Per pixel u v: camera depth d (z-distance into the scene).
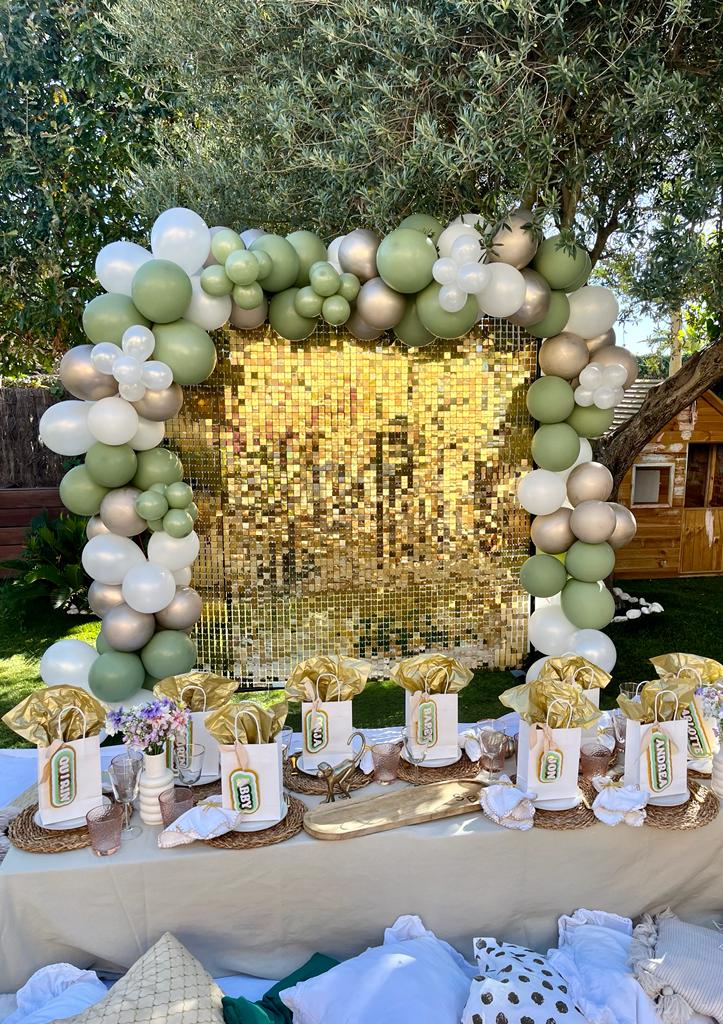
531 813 1.83
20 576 6.62
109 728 1.82
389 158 3.15
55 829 1.78
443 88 2.83
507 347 4.52
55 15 5.17
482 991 1.52
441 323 2.82
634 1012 1.57
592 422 3.10
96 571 2.83
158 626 2.93
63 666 2.82
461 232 2.74
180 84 4.33
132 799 1.79
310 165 3.35
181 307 2.68
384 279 2.81
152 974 1.52
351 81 3.04
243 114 3.93
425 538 4.71
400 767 2.10
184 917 1.75
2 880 1.64
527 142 2.59
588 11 2.62
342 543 4.68
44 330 5.79
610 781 1.94
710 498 7.04
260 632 4.58
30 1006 1.60
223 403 4.49
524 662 4.68
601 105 2.67
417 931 1.78
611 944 1.79
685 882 1.96
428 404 4.64
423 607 4.70
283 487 4.60
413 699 2.12
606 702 4.04
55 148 5.24
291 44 3.60
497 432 4.63
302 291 2.90
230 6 3.58
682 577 6.96
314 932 1.83
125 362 2.58
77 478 2.83
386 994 1.50
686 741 1.97
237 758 1.77
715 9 2.64
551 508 3.10
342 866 1.79
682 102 2.53
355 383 4.61
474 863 1.84
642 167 3.13
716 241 3.97
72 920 1.69
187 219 2.76
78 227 5.52
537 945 1.94
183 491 2.83
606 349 3.09
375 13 2.77
